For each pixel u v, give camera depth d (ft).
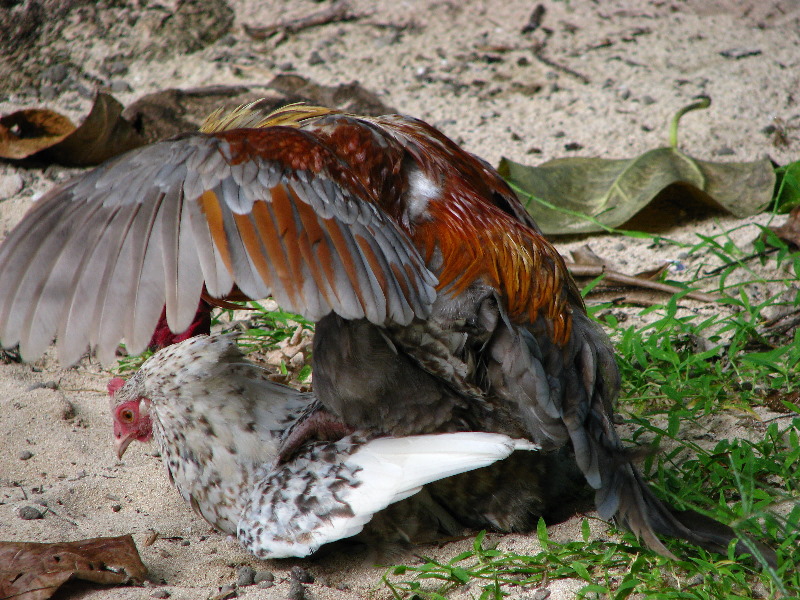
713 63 48.75
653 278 32.48
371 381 19.98
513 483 21.11
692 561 20.03
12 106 44.04
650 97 45.52
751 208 36.04
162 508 23.75
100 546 20.77
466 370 19.86
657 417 26.53
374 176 19.98
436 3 54.13
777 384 26.81
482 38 51.34
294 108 22.36
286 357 30.22
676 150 38.29
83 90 45.62
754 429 25.36
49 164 40.52
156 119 41.88
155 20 50.37
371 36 51.13
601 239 35.68
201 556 21.65
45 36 48.75
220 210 16.92
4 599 19.21
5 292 16.30
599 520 22.07
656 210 37.37
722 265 33.58
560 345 20.56
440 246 20.16
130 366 30.17
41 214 17.04
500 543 21.33
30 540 21.59
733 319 30.55
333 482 20.15
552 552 20.67
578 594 19.06
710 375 27.63
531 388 19.70
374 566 21.08
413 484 19.66
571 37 51.42
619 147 41.34
